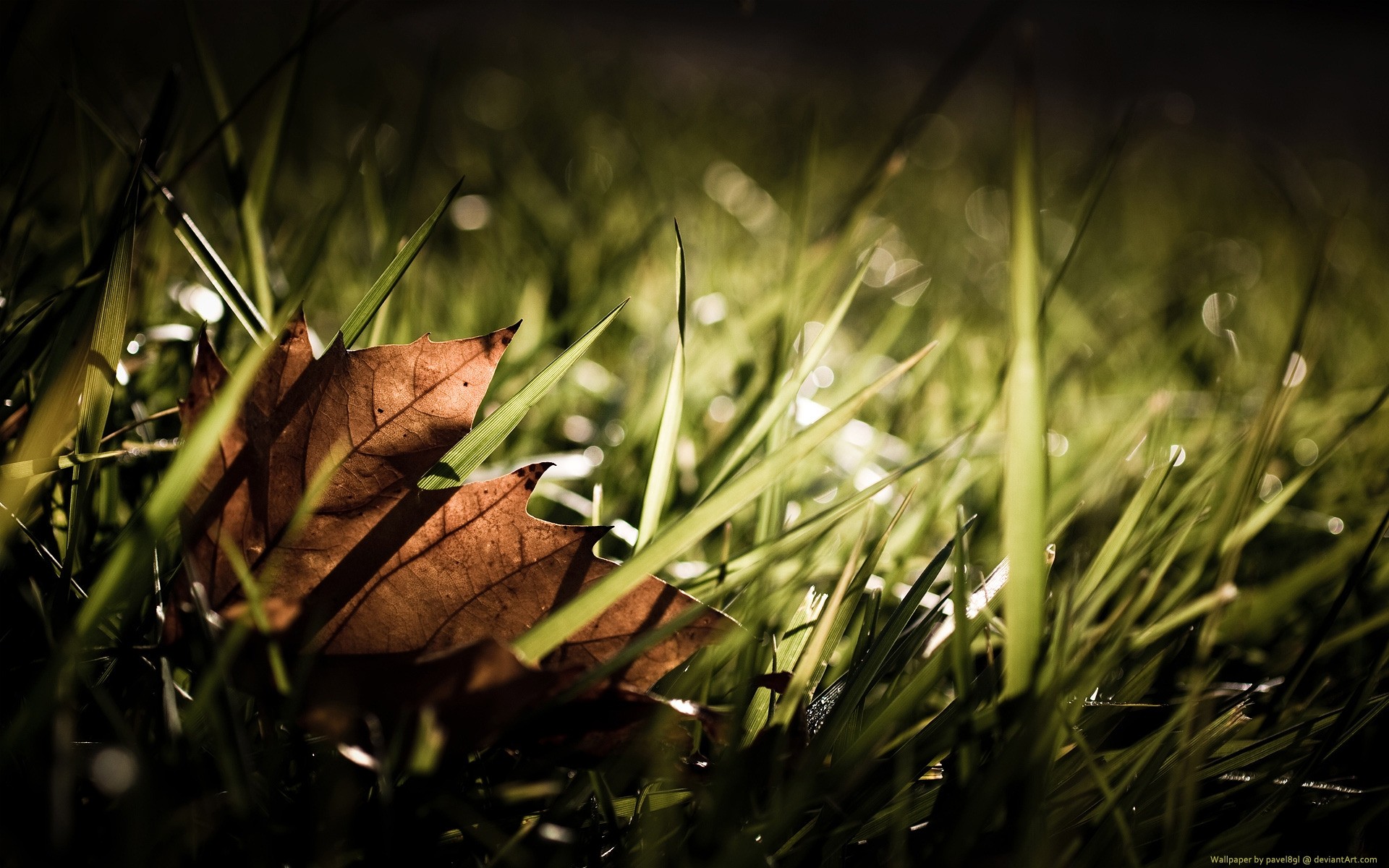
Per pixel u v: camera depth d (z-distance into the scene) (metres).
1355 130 4.64
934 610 0.49
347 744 0.44
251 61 2.21
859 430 0.70
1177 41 5.23
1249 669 0.54
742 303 0.96
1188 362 0.94
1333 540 0.64
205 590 0.45
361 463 0.46
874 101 3.75
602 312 0.90
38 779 0.44
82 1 1.75
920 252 1.72
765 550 0.49
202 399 0.45
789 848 0.46
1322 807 0.47
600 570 0.46
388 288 0.50
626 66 3.49
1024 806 0.44
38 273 0.54
